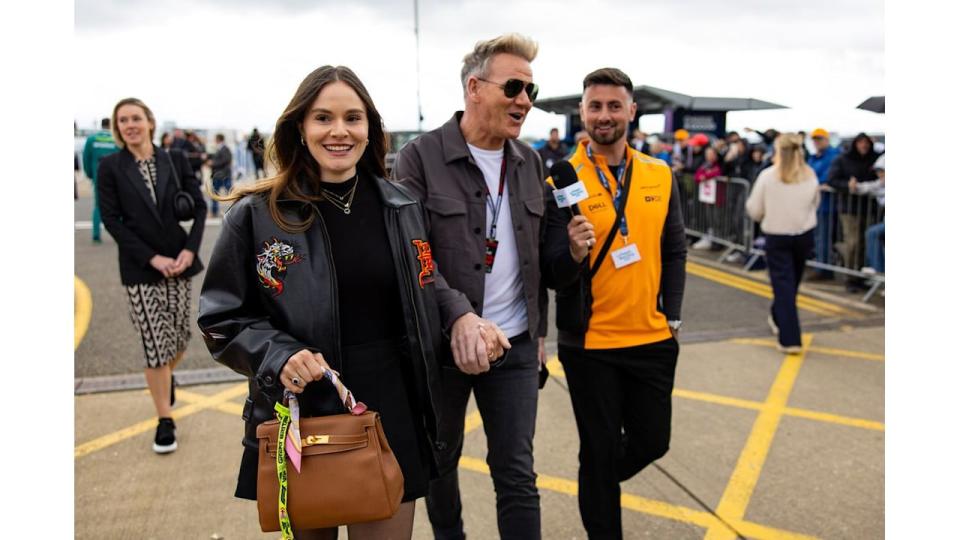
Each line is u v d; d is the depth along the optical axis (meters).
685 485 3.36
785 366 5.04
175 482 3.36
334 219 1.82
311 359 1.63
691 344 5.59
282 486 1.60
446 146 2.39
